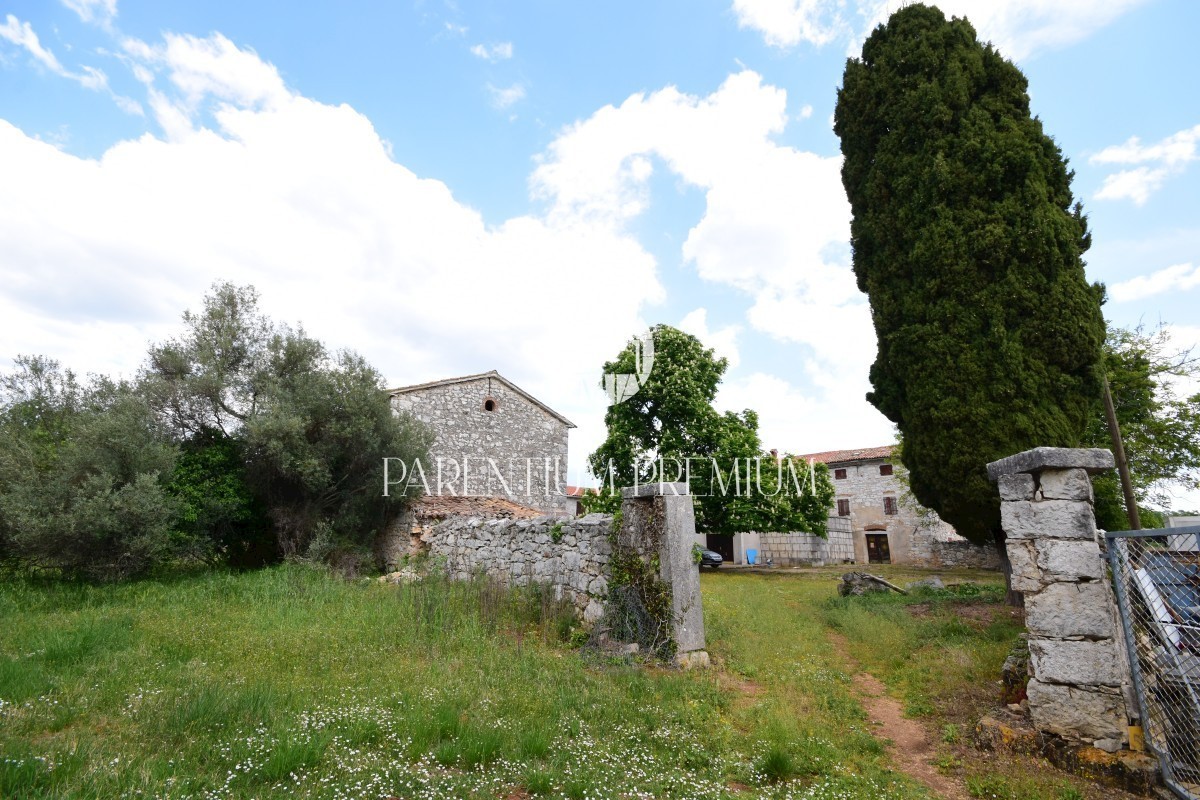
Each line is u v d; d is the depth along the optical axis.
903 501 27.06
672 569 7.62
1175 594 4.50
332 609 9.55
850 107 12.05
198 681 5.62
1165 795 4.05
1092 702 4.58
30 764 3.58
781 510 20.03
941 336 9.94
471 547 13.70
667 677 6.67
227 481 15.11
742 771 4.36
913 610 10.77
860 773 4.45
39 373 16.23
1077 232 9.84
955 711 5.72
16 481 12.57
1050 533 4.93
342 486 16.50
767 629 9.20
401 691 5.54
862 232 11.73
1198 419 13.27
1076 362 9.24
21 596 10.79
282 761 3.85
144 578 13.04
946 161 10.16
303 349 17.22
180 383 15.62
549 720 5.03
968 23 10.89
